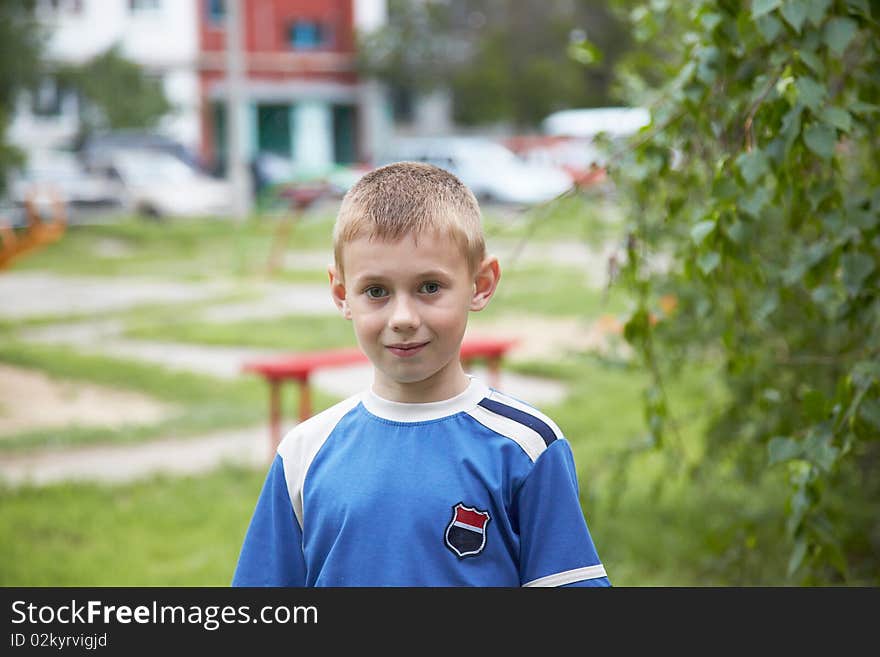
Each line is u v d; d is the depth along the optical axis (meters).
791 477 2.79
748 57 2.82
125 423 8.59
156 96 34.91
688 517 5.68
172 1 38.38
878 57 2.86
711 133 3.03
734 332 3.44
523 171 28.31
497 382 8.40
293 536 2.29
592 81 40.75
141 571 5.23
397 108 44.09
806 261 2.92
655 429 3.58
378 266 2.12
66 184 26.16
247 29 40.47
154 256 21.42
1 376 10.49
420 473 2.14
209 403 9.46
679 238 4.06
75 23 37.06
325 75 42.03
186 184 27.39
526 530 2.16
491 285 2.27
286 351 11.77
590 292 14.91
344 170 30.44
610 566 4.90
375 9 42.38
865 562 4.71
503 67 40.88
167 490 6.75
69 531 5.93
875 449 4.63
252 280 18.08
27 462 7.64
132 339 12.66
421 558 2.11
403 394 2.20
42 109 34.22
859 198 2.80
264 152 41.50
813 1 2.44
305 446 2.29
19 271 19.52
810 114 2.55
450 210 2.15
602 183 3.97
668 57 4.43
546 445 2.17
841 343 4.12
